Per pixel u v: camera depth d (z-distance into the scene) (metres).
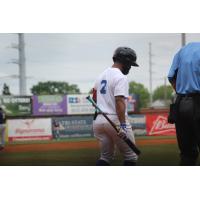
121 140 10.48
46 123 28.59
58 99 31.44
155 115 28.55
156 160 16.33
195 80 9.43
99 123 10.55
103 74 10.70
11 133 28.08
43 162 17.14
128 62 10.77
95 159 17.86
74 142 26.17
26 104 31.00
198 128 9.41
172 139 26.06
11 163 17.08
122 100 10.29
